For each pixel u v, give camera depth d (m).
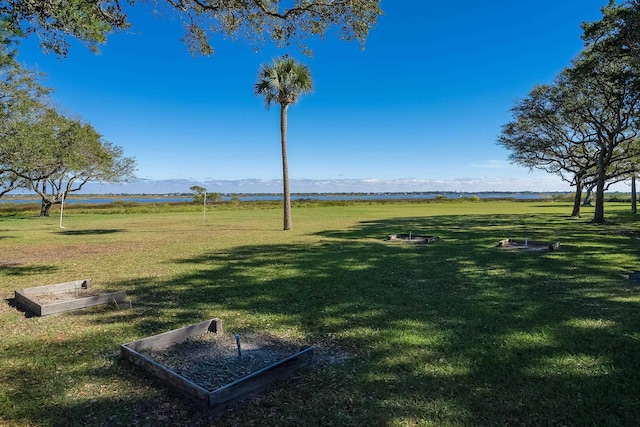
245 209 39.62
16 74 12.45
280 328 4.34
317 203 47.34
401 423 2.44
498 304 5.14
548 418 2.49
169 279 7.08
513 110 21.42
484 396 2.77
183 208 37.75
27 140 12.60
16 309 5.23
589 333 4.00
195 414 2.57
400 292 5.89
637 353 3.49
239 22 6.68
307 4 6.35
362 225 19.42
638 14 10.64
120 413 2.60
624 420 2.46
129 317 4.84
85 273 7.74
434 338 3.94
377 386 2.93
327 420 2.48
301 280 6.82
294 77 16.84
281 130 17.45
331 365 3.32
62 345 3.88
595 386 2.90
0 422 2.51
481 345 3.73
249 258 9.41
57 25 5.30
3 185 19.23
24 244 12.67
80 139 21.58
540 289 5.92
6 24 5.33
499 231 15.50
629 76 12.53
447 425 2.42
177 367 3.24
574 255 9.09
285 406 2.65
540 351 3.56
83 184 29.98
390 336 4.03
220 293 6.01
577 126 20.42
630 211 29.39
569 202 55.88
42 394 2.87
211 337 4.00
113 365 3.38
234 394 2.70
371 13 6.35
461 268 7.73
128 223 22.56
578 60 17.02
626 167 23.31
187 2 6.33
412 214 29.44
